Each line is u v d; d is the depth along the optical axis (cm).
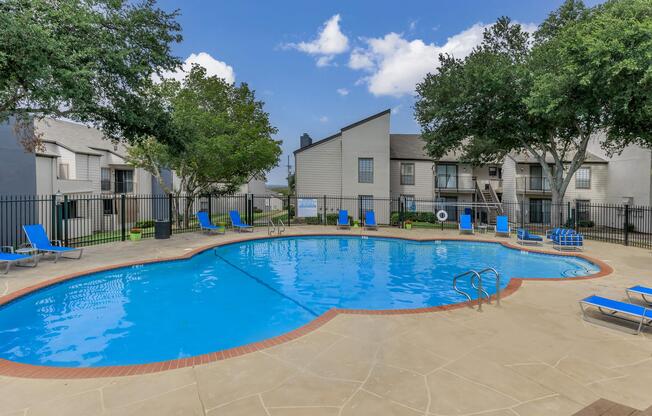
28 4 791
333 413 284
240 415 282
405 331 468
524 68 1491
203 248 1201
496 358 388
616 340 441
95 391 321
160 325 588
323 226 2031
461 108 1723
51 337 532
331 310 551
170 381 337
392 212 2408
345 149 2364
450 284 862
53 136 2281
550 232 1456
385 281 890
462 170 2766
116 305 687
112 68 997
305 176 2420
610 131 1608
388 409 290
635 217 2238
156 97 1292
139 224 2173
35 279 761
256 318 626
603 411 289
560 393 317
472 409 291
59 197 1462
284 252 1301
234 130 1942
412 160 2588
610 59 1083
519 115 1703
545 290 684
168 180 2944
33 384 334
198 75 2070
